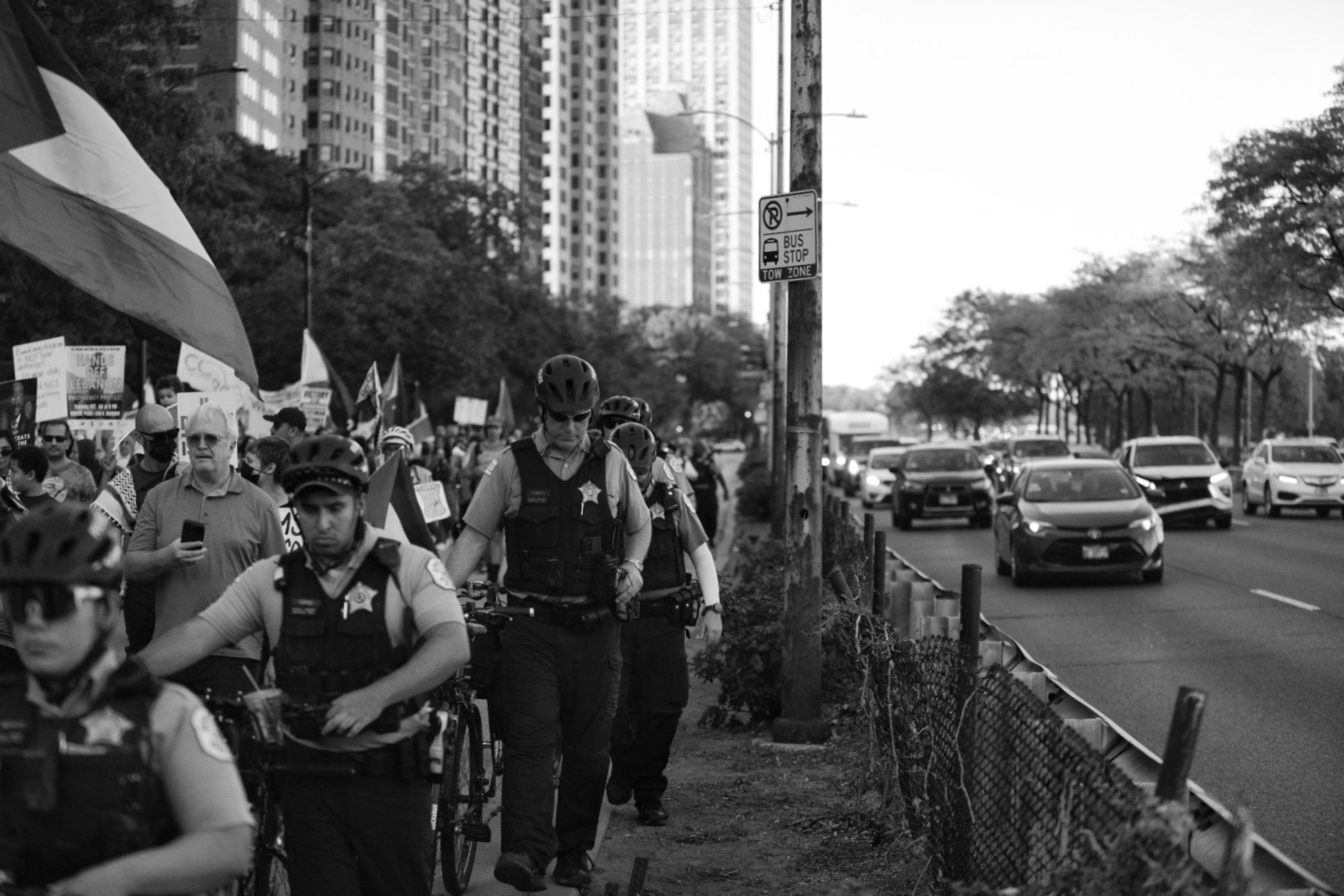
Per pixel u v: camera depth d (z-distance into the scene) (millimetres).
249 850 3238
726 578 13188
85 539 3088
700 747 10656
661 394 130875
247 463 10539
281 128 75750
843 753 9492
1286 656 13719
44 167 7914
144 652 4426
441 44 138625
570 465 6699
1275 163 46031
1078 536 20594
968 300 115625
